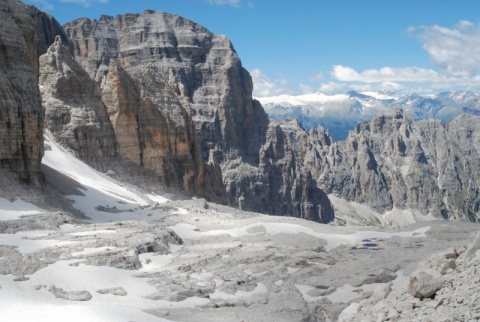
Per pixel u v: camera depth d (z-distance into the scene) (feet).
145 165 448.24
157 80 493.77
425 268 132.26
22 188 280.51
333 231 291.38
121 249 209.56
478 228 305.32
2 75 287.69
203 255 230.48
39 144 299.58
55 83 408.87
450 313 105.81
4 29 296.71
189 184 486.38
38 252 197.16
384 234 294.87
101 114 426.51
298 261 227.40
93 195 336.49
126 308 158.40
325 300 192.34
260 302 182.80
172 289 184.96
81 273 183.32
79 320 138.21
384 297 138.21
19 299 158.30
